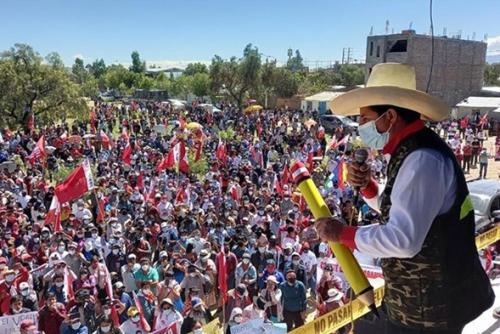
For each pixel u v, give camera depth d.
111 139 31.38
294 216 14.59
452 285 1.68
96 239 12.68
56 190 13.63
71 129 39.50
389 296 1.83
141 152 26.20
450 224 1.65
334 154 25.09
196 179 20.95
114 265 12.27
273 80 62.72
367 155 2.00
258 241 12.00
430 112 1.68
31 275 10.84
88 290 9.78
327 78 79.25
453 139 27.41
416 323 1.75
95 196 15.93
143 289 10.01
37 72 38.50
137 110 54.34
